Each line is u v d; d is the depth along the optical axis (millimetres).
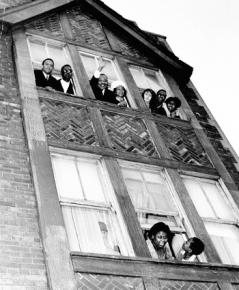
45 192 5977
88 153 7176
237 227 7641
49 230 5500
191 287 5766
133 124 8359
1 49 8328
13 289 4793
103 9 11227
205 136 9250
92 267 5312
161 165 7805
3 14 8867
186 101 10281
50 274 5035
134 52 10859
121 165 7434
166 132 8703
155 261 5750
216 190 8180
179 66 11102
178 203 7336
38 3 9875
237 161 9398
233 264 6941
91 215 6375
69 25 10305
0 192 5738
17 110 7172
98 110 8133
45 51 9320
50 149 6875
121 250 6086
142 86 10086
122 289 5289
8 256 5082
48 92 7824
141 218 6816
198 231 6934
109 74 9766
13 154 6363
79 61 9273
